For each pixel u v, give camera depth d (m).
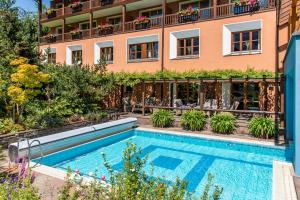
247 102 15.48
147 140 12.32
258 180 7.12
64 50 24.39
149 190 3.46
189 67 17.22
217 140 10.95
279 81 12.20
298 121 6.29
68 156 9.55
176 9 20.06
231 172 7.82
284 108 11.72
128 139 12.54
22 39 14.66
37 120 11.62
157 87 18.89
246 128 11.78
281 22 14.01
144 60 19.31
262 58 14.63
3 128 10.05
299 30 6.95
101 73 16.70
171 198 3.32
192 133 12.12
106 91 16.36
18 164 6.80
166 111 14.27
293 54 6.89
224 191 6.34
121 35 20.50
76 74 15.05
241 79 13.34
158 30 18.61
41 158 7.88
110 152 10.27
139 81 16.70
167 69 18.11
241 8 15.45
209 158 9.35
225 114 12.31
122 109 19.03
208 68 16.45
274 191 5.65
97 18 24.94
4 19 14.74
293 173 6.61
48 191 5.18
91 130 11.18
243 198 5.93
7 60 12.69
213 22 16.25
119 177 3.86
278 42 14.09
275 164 7.68
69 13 24.78
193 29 17.00
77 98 14.95
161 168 8.20
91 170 8.07
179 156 9.58
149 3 20.45
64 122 12.74
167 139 12.36
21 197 3.43
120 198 3.41
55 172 6.44
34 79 10.57
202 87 14.46
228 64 15.75
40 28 27.31
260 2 14.80
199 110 13.56
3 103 11.69
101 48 22.22
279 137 11.02
